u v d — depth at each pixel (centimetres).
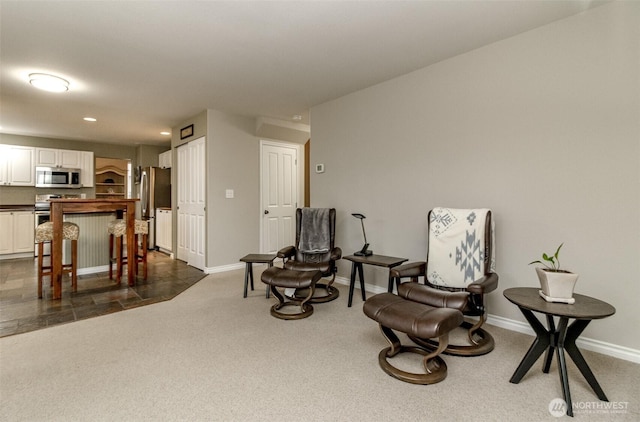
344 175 397
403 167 334
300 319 285
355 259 320
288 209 559
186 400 169
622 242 212
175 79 339
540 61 242
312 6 213
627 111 209
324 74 330
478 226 252
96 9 213
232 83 352
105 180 860
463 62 285
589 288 224
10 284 390
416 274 261
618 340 214
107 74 323
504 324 265
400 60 298
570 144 230
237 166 485
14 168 577
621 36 210
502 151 263
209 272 454
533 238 248
